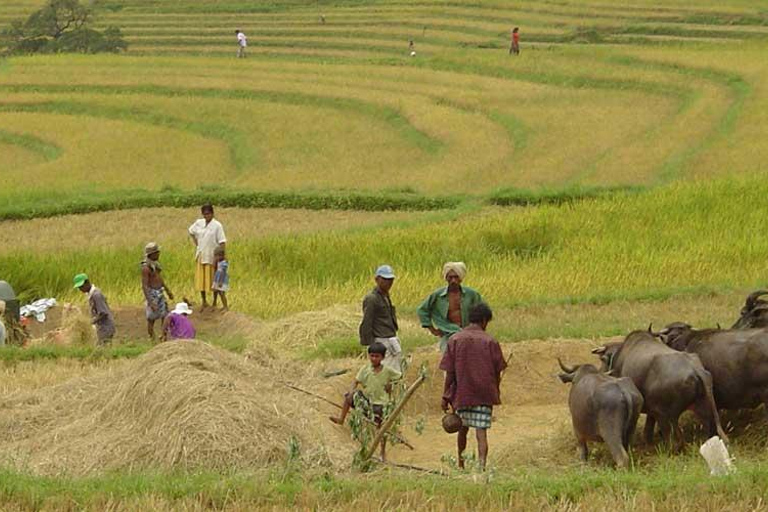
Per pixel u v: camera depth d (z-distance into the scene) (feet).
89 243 143.23
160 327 100.48
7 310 95.66
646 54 279.90
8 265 122.01
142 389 60.18
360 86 275.18
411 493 46.42
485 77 281.13
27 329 99.25
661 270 107.86
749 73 248.32
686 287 98.58
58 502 46.57
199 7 460.14
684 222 129.18
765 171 158.92
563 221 130.93
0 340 89.10
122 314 103.55
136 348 83.61
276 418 57.57
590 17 385.09
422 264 119.55
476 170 184.14
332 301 104.94
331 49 380.17
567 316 90.17
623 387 54.34
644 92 252.21
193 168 206.18
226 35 414.21
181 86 288.30
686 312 90.02
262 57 369.50
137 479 49.55
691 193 140.77
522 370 74.23
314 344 82.07
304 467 52.70
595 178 167.94
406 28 395.55
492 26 384.88
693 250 114.42
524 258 121.08
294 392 67.67
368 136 228.22
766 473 46.34
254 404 57.67
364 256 122.11
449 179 178.19
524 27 381.19
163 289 94.38
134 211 164.14
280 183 181.88
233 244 127.75
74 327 91.86
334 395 68.69
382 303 64.44
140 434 57.82
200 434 55.47
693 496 45.27
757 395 56.95
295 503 46.70
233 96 279.49
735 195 139.23
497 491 46.50
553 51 299.79
